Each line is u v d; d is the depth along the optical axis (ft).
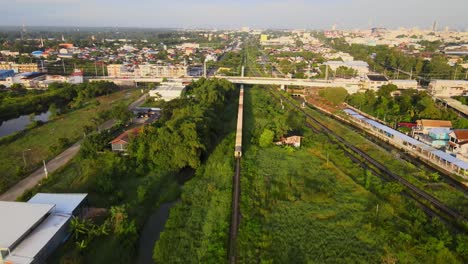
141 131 305.94
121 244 174.40
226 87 545.03
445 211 213.46
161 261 165.58
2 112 440.04
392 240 180.04
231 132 359.46
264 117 428.56
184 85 591.37
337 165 282.97
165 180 251.60
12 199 221.25
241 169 267.59
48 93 533.55
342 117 455.63
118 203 215.92
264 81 632.38
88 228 179.63
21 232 157.89
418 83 621.72
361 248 175.11
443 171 277.85
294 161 289.94
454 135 304.30
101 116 408.67
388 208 207.21
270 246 175.83
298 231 189.47
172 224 193.36
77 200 198.08
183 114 349.82
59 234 170.40
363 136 382.83
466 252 165.27
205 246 174.40
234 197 224.33
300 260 166.40
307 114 466.29
